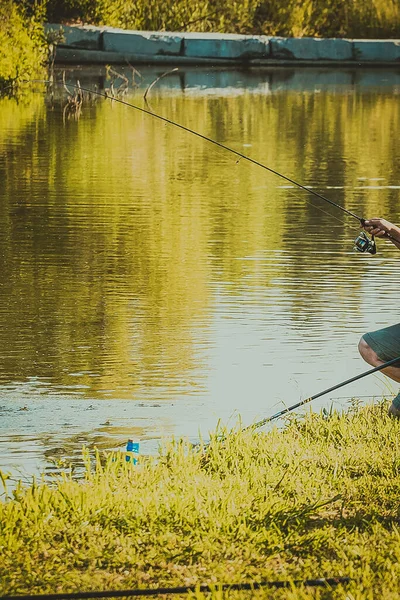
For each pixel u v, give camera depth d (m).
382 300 12.55
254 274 13.61
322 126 26.47
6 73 31.89
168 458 8.04
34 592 5.93
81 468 8.07
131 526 6.66
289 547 6.46
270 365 10.54
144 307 12.26
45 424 8.98
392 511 7.00
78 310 12.11
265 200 18.06
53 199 17.78
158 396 9.70
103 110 28.44
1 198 17.78
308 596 5.77
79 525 6.68
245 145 23.42
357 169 20.97
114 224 16.17
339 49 41.66
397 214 17.09
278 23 43.94
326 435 8.57
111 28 39.06
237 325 11.62
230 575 6.11
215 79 36.00
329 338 11.30
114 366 10.38
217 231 15.82
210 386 9.96
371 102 31.30
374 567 6.17
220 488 7.21
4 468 8.05
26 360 10.54
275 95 32.31
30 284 13.08
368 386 10.11
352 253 14.71
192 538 6.56
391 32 45.81
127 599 5.82
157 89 32.75
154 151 22.55
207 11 42.66
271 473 7.56
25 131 24.56
